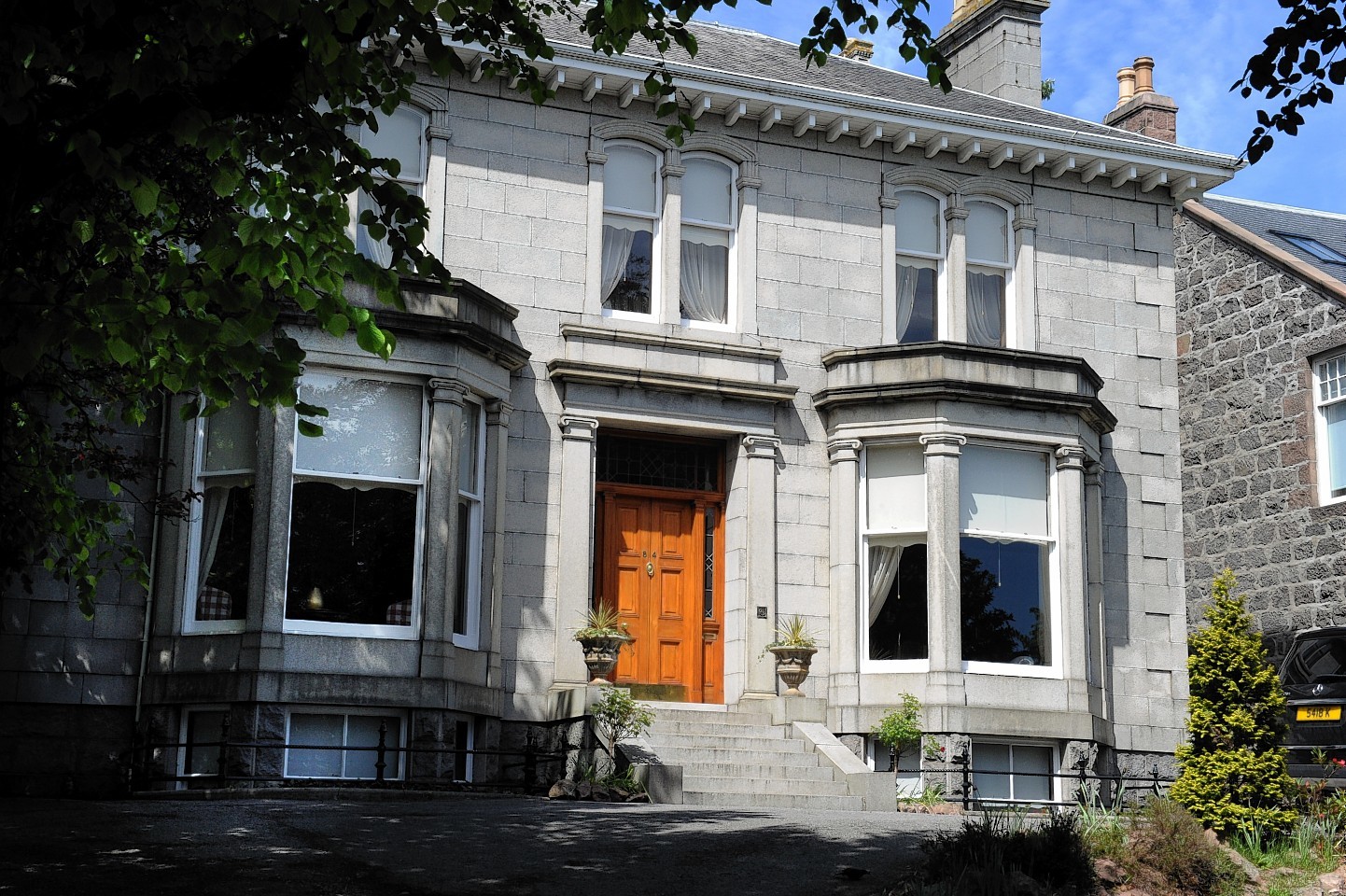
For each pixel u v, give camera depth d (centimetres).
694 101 2164
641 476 2142
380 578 1859
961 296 2273
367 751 1795
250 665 1762
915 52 1123
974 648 2098
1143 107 2972
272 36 944
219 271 942
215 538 1847
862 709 2066
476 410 1983
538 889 1129
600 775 1830
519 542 2000
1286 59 1141
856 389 2128
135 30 927
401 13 986
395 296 988
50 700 1805
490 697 1919
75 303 951
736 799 1767
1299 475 2611
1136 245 2395
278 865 1176
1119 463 2311
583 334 2072
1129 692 2233
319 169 965
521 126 2103
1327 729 2092
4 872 1105
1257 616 2662
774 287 2189
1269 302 2717
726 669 2095
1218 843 1408
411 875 1157
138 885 1085
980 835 1244
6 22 857
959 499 2103
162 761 1792
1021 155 2317
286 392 941
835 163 2253
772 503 2117
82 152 851
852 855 1277
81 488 1838
